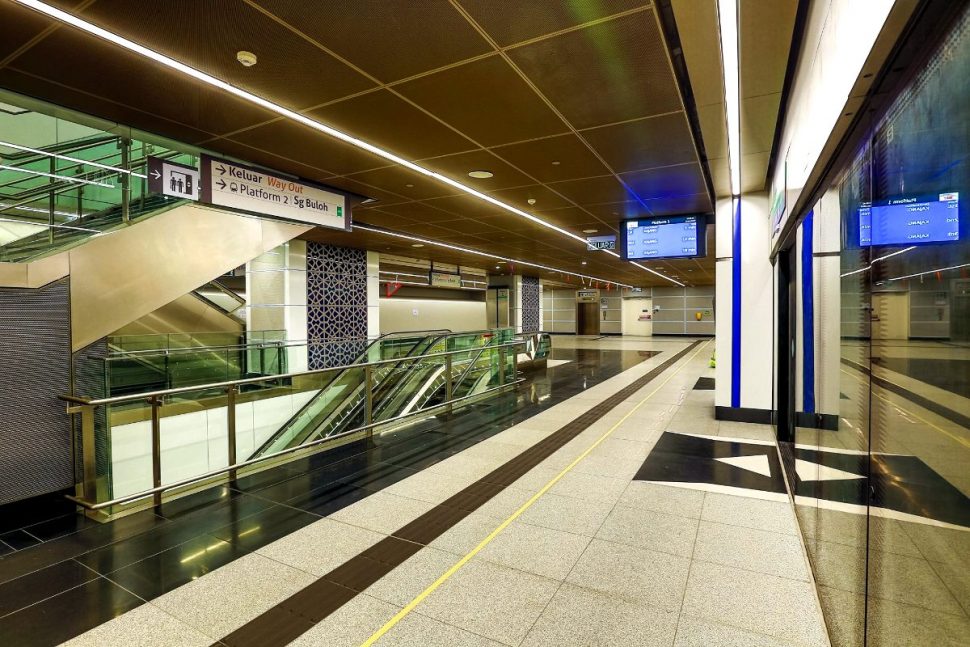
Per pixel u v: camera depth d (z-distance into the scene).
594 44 3.00
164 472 3.94
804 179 2.47
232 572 2.64
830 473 2.82
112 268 4.20
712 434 5.56
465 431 5.70
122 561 2.76
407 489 3.86
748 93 3.39
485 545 2.93
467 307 23.41
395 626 2.18
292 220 5.67
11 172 5.93
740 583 2.50
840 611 2.09
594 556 2.79
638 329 30.72
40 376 3.50
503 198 6.93
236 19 2.75
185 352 7.65
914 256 1.19
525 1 2.60
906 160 1.24
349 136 4.52
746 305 6.13
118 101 3.79
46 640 2.08
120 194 5.32
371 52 3.10
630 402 7.51
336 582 2.54
